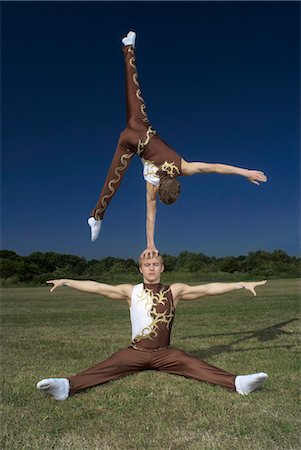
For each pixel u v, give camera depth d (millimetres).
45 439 4805
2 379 7164
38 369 7852
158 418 5344
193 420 5273
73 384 6285
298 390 6336
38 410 5707
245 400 5922
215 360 8141
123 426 5129
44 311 17922
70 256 43875
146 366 6832
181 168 6625
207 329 12156
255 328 12102
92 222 7168
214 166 6559
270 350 9000
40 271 42719
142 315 6723
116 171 6957
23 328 13016
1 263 41438
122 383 6652
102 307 19672
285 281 34188
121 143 6902
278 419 5223
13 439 4824
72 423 5250
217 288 6910
